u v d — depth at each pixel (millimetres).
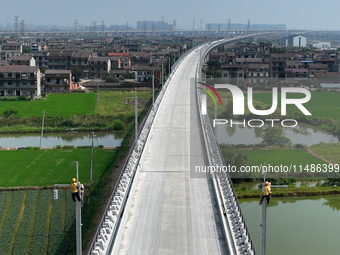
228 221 43938
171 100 119375
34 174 72188
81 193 33750
